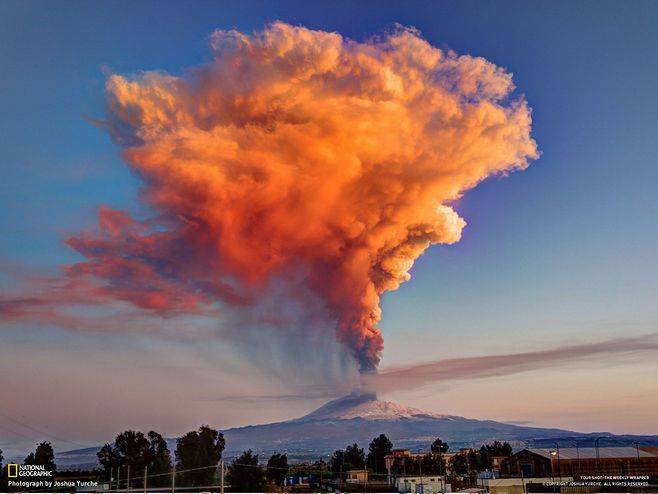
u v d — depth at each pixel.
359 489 129.00
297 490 139.50
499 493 112.62
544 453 124.50
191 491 140.88
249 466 145.00
